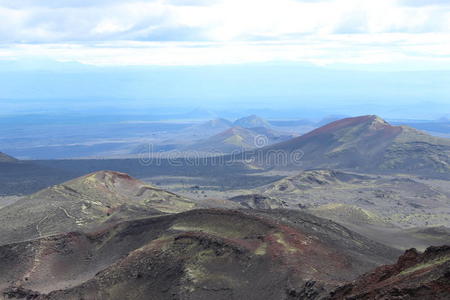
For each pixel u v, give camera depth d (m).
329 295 82.19
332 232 133.88
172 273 105.19
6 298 117.44
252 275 98.75
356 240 136.12
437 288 63.41
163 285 103.31
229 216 121.56
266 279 95.94
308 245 107.12
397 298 65.56
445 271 64.50
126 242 132.12
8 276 125.19
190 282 100.25
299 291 88.75
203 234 111.69
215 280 99.62
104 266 125.19
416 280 67.00
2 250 132.62
